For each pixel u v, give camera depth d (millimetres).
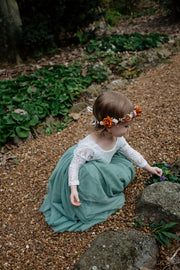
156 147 2586
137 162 2004
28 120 3277
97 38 6289
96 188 1806
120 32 7066
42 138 3217
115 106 1611
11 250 1841
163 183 1921
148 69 4602
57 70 4254
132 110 1692
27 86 3828
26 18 5477
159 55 4945
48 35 5527
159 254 1667
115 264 1530
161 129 2869
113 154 1996
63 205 1942
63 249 1779
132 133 2912
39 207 2186
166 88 3818
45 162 2756
